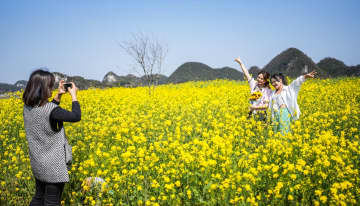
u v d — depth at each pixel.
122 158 4.08
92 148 4.61
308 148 4.13
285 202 3.13
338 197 2.85
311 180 3.41
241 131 5.27
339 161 3.42
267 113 6.00
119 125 6.29
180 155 3.94
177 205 3.12
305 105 8.40
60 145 2.92
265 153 4.13
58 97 3.16
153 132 5.71
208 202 3.09
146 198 3.28
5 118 8.15
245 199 3.13
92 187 3.51
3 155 5.29
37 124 2.79
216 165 3.59
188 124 6.53
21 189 3.75
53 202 2.94
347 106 6.95
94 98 12.02
